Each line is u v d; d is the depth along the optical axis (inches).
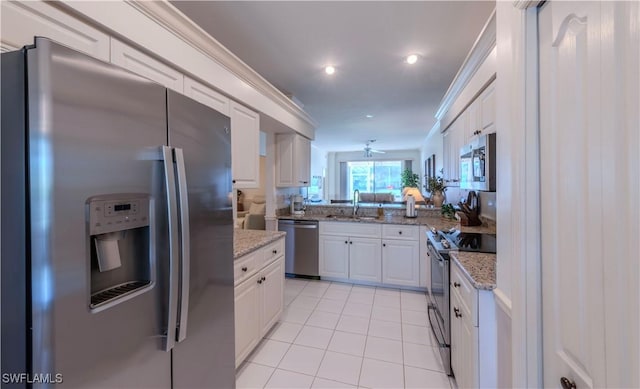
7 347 26.3
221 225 54.2
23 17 37.1
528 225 35.1
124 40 50.9
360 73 112.9
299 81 121.7
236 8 70.9
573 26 27.3
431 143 249.1
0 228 26.2
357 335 93.6
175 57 61.9
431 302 93.2
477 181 80.0
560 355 30.1
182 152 41.8
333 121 200.5
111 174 31.2
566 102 28.6
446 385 69.9
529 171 35.1
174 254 38.9
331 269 145.6
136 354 34.4
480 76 82.4
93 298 31.3
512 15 38.3
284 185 151.9
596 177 23.5
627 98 20.0
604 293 22.5
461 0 68.5
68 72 27.1
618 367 20.8
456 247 74.8
